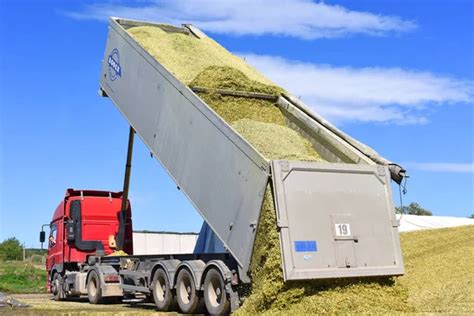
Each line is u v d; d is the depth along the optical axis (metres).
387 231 8.68
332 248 8.13
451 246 18.95
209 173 9.38
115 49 13.42
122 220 15.95
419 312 8.20
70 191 16.19
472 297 9.99
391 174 9.05
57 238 16.31
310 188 8.21
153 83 11.51
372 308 7.93
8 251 44.88
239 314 8.16
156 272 10.87
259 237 8.20
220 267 8.90
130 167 15.43
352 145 9.89
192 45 13.09
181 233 26.14
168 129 10.76
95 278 13.77
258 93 11.23
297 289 7.82
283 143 9.33
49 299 16.56
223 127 9.11
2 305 12.06
